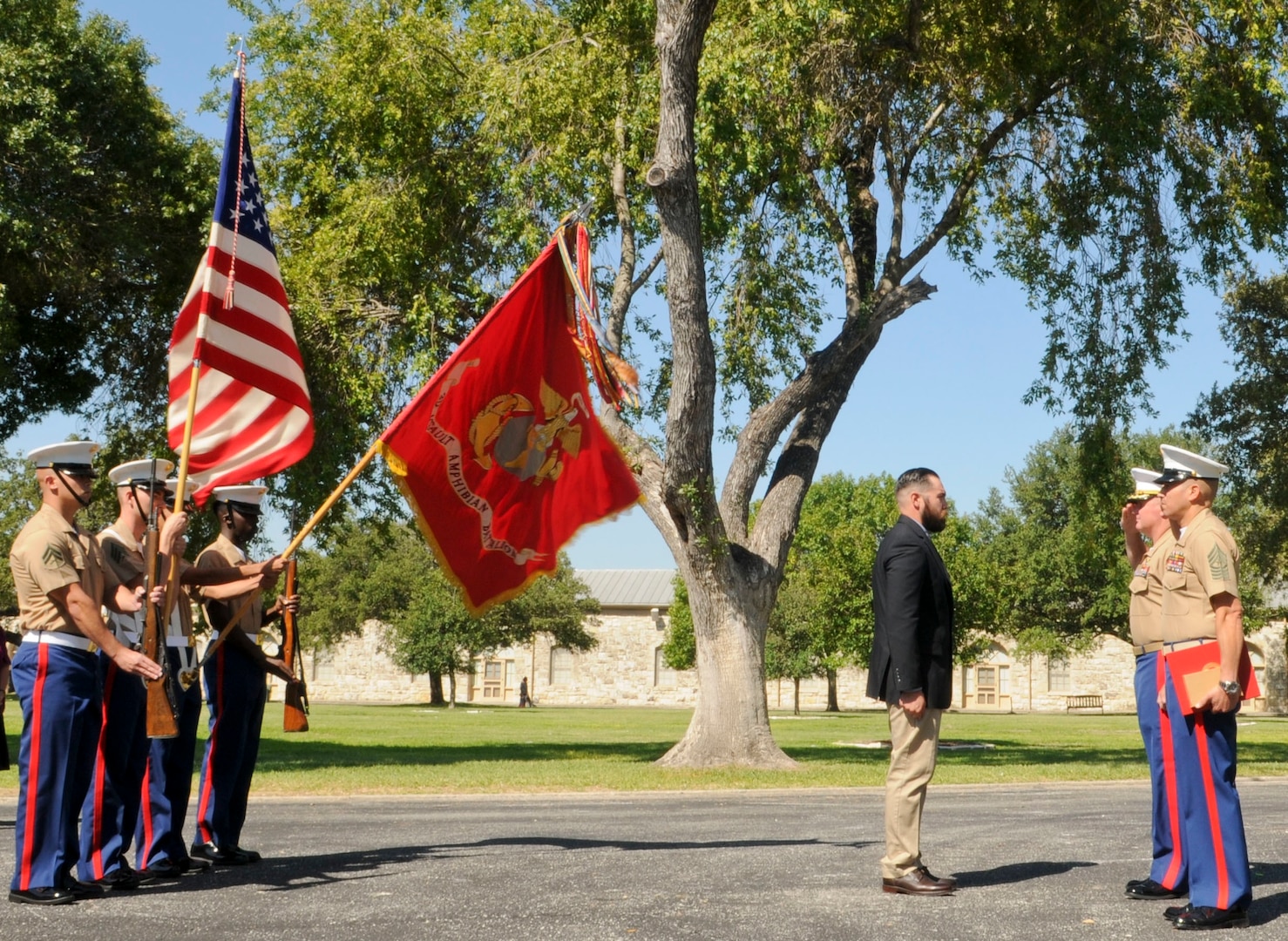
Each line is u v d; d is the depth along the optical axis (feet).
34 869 17.83
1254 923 16.28
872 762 57.36
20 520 122.21
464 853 22.91
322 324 63.10
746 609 55.47
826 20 50.90
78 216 58.13
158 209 62.44
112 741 19.29
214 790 21.65
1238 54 56.49
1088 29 55.36
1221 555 16.98
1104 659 192.44
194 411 21.01
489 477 22.54
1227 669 16.53
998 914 16.65
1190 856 16.49
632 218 57.98
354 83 60.08
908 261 59.52
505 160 59.67
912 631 18.54
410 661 183.83
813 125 54.19
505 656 218.59
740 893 18.20
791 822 30.73
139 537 20.74
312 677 223.92
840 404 59.88
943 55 57.52
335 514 65.87
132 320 69.56
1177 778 16.74
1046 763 56.75
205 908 17.12
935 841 25.32
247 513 23.34
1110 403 59.36
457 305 62.49
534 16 59.00
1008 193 64.49
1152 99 54.95
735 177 56.29
